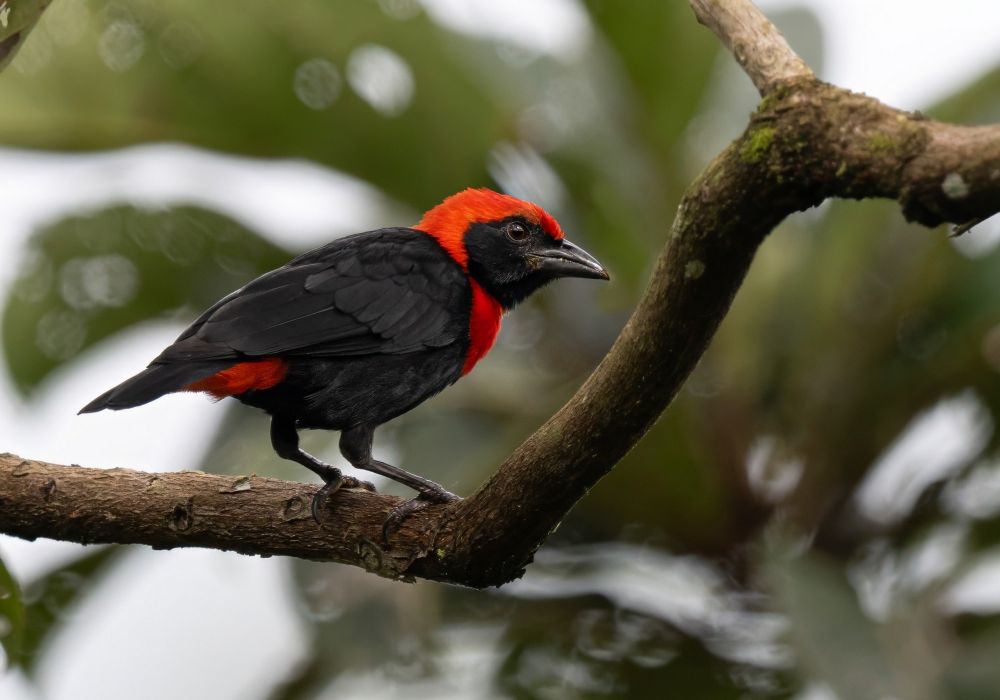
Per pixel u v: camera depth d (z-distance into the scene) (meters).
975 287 11.05
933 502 11.02
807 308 11.16
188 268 12.46
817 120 5.78
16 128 12.16
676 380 6.86
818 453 11.01
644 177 12.10
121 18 11.88
